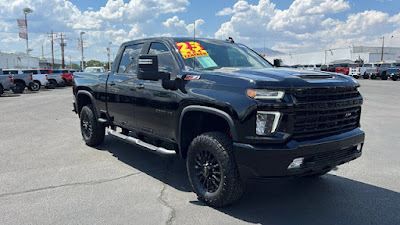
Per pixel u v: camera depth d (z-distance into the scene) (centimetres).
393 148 631
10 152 597
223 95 340
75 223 328
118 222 330
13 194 401
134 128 494
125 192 409
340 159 354
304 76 342
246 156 319
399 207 369
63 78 2830
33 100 1650
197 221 333
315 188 426
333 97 346
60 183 439
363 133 380
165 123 421
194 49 434
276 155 309
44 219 336
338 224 329
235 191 343
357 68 3978
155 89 431
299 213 353
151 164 530
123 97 506
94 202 379
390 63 4009
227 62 441
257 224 328
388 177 469
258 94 315
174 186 433
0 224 326
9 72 2491
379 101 1452
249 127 316
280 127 313
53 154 585
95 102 598
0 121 957
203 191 373
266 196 399
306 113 325
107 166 517
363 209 363
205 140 356
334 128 353
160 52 455
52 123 923
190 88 379
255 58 493
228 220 336
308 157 324
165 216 344
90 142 630
